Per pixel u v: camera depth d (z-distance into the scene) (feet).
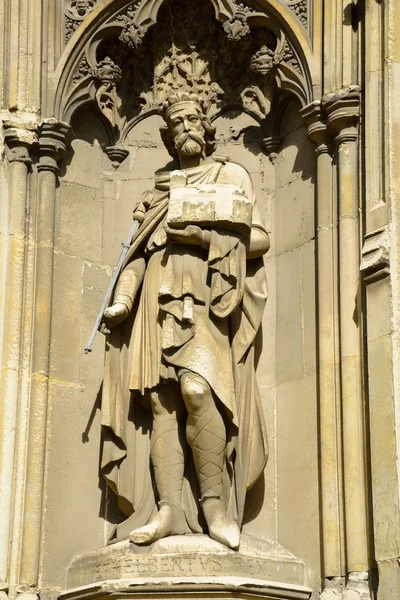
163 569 26.22
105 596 26.03
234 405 27.43
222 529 26.78
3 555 27.35
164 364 27.55
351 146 28.50
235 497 27.68
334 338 27.89
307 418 28.50
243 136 31.40
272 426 29.14
